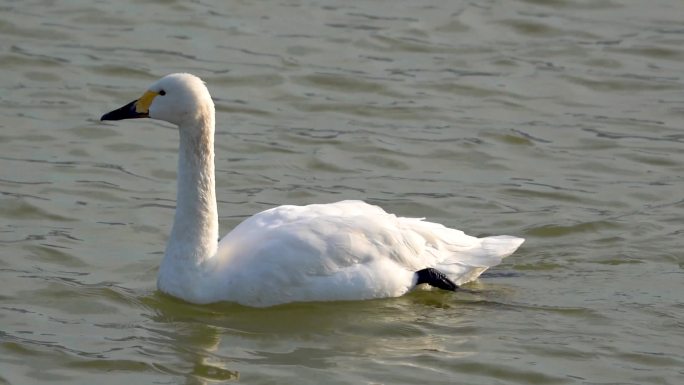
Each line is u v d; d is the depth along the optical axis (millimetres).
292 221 13656
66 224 15930
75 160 18031
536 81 21438
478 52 22453
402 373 12000
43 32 22281
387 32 23016
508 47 22688
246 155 18531
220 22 23156
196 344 12609
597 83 21406
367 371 12008
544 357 12414
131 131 19156
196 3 23875
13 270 14422
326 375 11891
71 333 12836
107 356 12297
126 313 13367
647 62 22156
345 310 13375
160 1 23734
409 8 24078
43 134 18766
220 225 16156
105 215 16281
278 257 13281
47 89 20375
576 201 17125
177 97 13375
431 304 13633
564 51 22531
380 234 13688
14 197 16547
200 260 13500
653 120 20094
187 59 21672
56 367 12086
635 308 13578
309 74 21344
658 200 17156
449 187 17625
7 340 12609
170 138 19047
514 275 14570
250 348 12547
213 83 20906
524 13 23906
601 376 12070
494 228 16188
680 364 12312
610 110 20484
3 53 21422
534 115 20234
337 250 13414
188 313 13336
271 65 21609
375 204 16969
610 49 22578
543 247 15516
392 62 21969
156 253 15211
